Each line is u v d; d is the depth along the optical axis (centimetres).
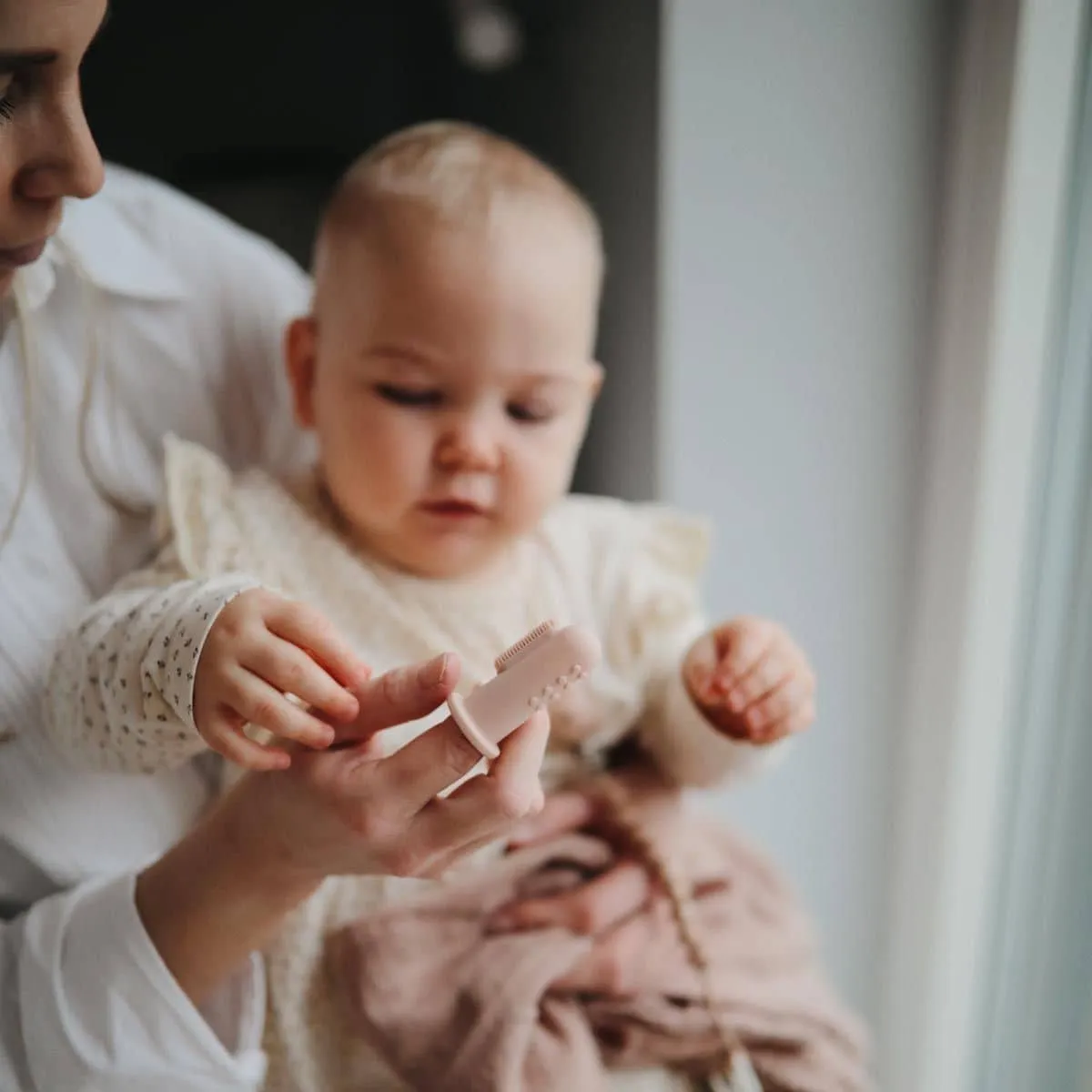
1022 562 81
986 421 80
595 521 79
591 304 68
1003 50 75
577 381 67
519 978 60
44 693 58
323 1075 63
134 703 52
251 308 75
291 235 100
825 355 87
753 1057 66
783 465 90
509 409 65
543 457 66
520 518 67
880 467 90
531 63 100
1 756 58
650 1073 66
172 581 63
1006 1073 86
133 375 69
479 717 43
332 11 99
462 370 63
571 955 62
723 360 87
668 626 75
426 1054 59
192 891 52
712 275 85
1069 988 78
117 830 61
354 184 67
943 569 88
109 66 94
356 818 45
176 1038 53
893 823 99
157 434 71
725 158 83
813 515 91
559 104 97
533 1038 60
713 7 80
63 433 65
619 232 91
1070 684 76
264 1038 63
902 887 99
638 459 94
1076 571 75
